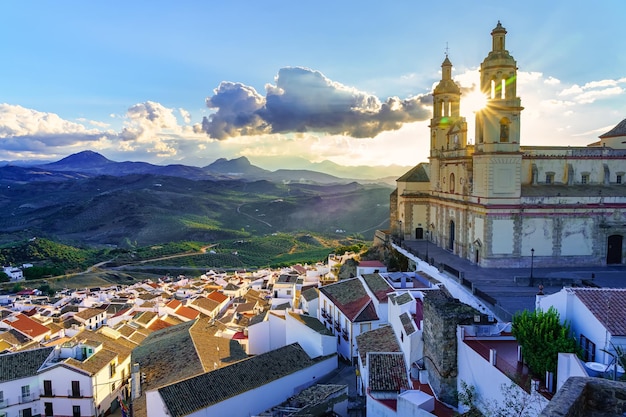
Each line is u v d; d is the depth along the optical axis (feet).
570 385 49.65
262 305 314.35
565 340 86.48
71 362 184.55
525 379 87.45
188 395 140.05
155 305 323.37
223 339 208.64
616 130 265.75
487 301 158.40
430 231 301.43
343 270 281.54
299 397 146.61
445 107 291.79
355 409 141.08
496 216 219.61
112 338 222.89
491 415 90.33
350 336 178.29
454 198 259.60
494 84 222.28
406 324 138.21
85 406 180.14
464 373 107.96
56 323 292.20
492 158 219.00
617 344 83.97
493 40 224.94
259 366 161.48
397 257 277.23
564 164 245.04
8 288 493.77
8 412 175.83
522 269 218.79
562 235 222.69
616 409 47.83
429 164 304.91
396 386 123.34
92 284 544.21
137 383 167.02
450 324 111.86
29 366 185.06
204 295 349.20
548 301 105.81
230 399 144.66
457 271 192.03
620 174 247.09
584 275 204.64
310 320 203.21
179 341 195.83
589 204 221.46
